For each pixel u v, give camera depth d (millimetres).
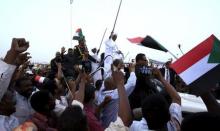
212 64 3502
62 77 7242
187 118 2301
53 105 4828
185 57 3652
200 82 3488
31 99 4727
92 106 5348
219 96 6848
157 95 3746
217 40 3602
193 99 6445
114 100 6441
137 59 7203
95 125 4953
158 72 4484
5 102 4551
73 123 3086
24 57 4203
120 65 4297
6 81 4043
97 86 7750
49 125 4766
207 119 2221
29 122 4434
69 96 6301
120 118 3969
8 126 4523
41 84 6980
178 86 10289
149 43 5230
